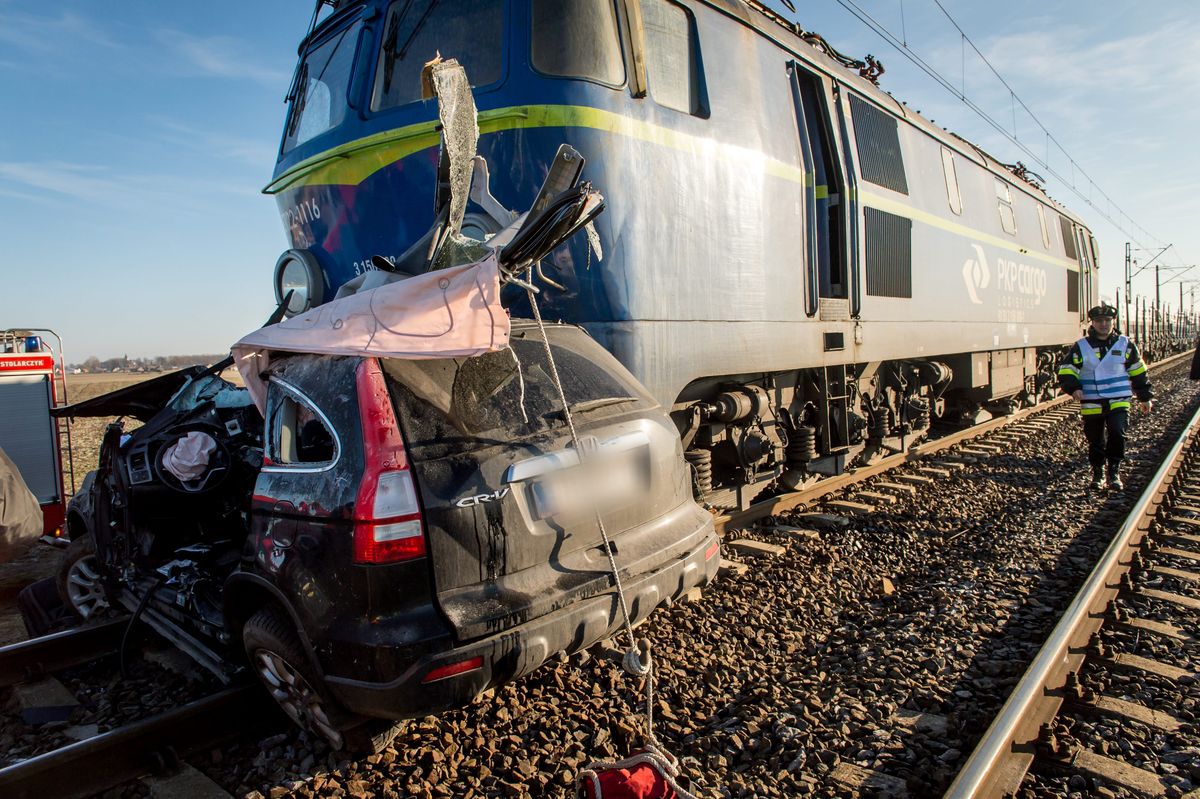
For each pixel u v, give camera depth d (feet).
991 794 9.20
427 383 10.25
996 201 40.37
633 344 16.05
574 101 15.58
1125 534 18.83
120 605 15.40
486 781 9.96
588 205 10.56
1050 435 41.29
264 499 10.87
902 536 21.50
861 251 24.94
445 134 10.92
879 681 12.53
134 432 15.11
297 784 10.00
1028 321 45.19
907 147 29.84
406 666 8.93
